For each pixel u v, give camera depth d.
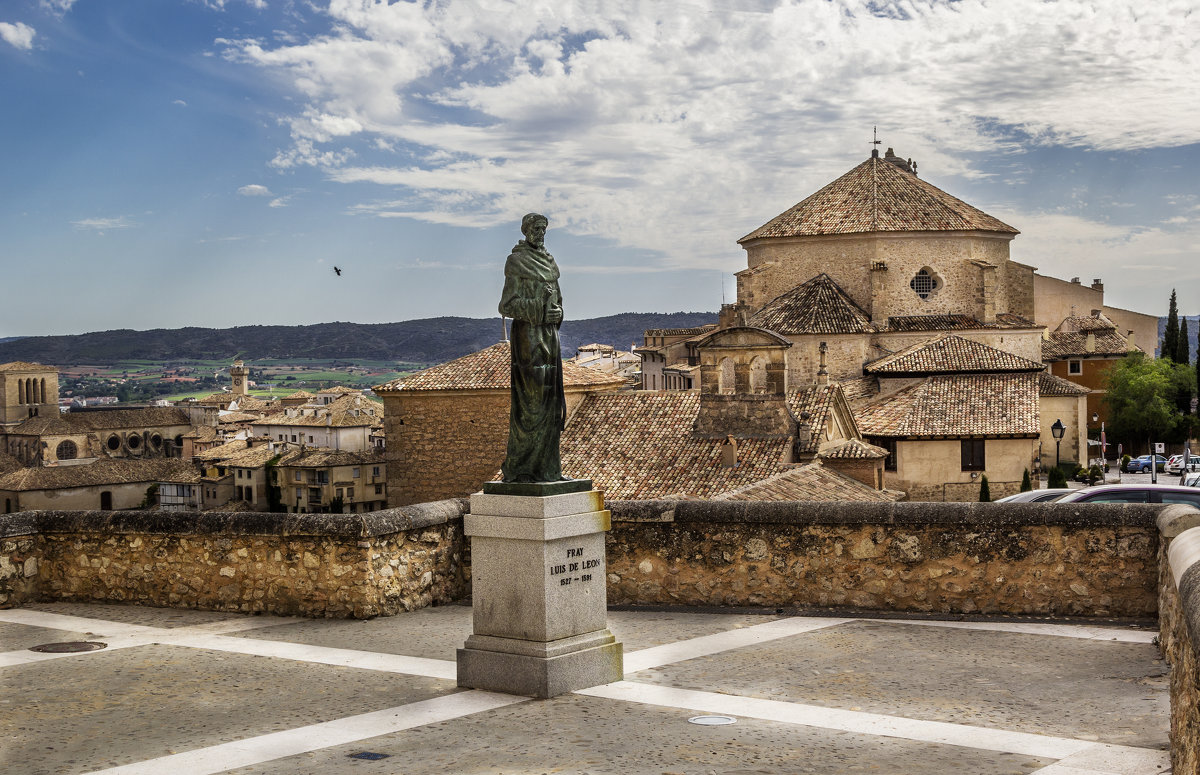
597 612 11.62
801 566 15.33
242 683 11.86
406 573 15.97
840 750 9.10
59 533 17.03
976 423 57.34
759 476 38.25
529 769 8.70
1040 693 10.88
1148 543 14.12
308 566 15.65
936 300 70.25
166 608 16.42
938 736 9.47
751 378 43.62
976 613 14.70
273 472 133.75
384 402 47.44
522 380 11.35
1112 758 8.74
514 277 11.36
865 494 36.88
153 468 154.62
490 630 11.46
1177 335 120.25
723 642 13.45
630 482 39.66
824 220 70.94
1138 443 100.50
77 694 11.46
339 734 9.87
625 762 8.83
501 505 11.31
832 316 66.94
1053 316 114.88
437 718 10.33
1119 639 13.20
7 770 8.99
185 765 9.04
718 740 9.42
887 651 12.82
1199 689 6.96
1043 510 14.53
